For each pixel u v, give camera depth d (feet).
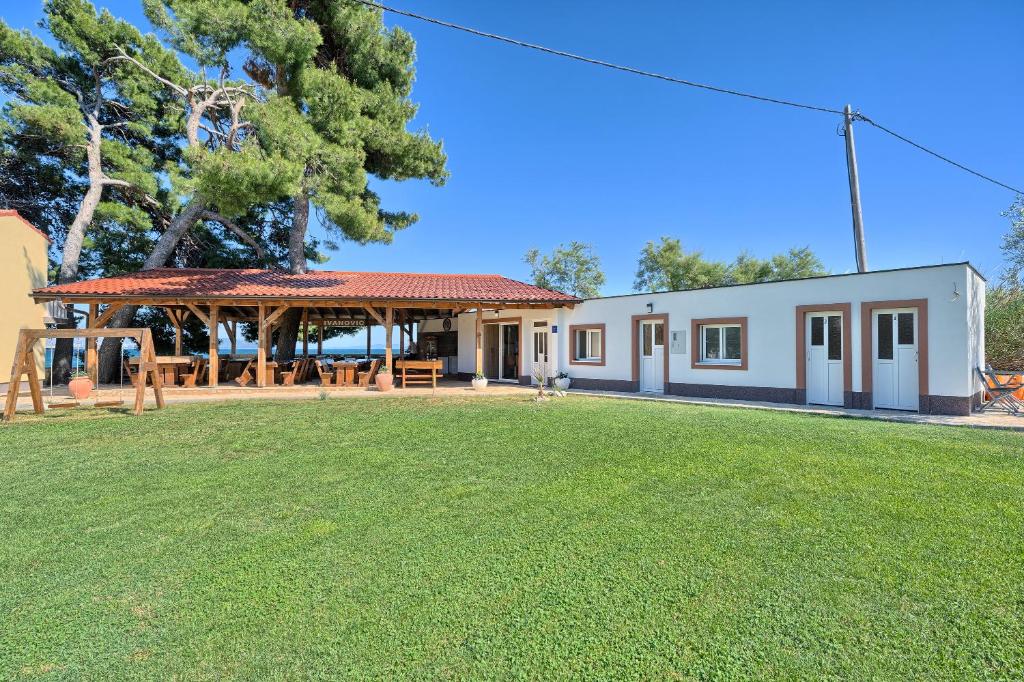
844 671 7.53
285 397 41.55
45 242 54.60
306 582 10.35
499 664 7.75
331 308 64.64
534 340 55.26
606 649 8.09
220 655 8.03
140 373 32.30
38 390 31.94
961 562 11.03
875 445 22.30
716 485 16.63
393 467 19.20
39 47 55.26
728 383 41.83
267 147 43.91
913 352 33.45
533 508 14.57
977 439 23.56
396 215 63.57
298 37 44.14
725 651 8.02
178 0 42.47
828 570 10.69
